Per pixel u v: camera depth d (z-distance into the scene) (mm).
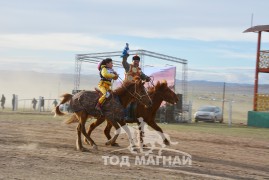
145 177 10055
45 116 31328
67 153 13016
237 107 82062
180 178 10172
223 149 16312
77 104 13531
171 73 34312
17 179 9180
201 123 36250
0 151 12844
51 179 9336
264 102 34938
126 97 13836
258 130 28688
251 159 14219
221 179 10375
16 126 21344
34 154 12547
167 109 34125
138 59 14867
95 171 10469
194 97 109062
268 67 35188
